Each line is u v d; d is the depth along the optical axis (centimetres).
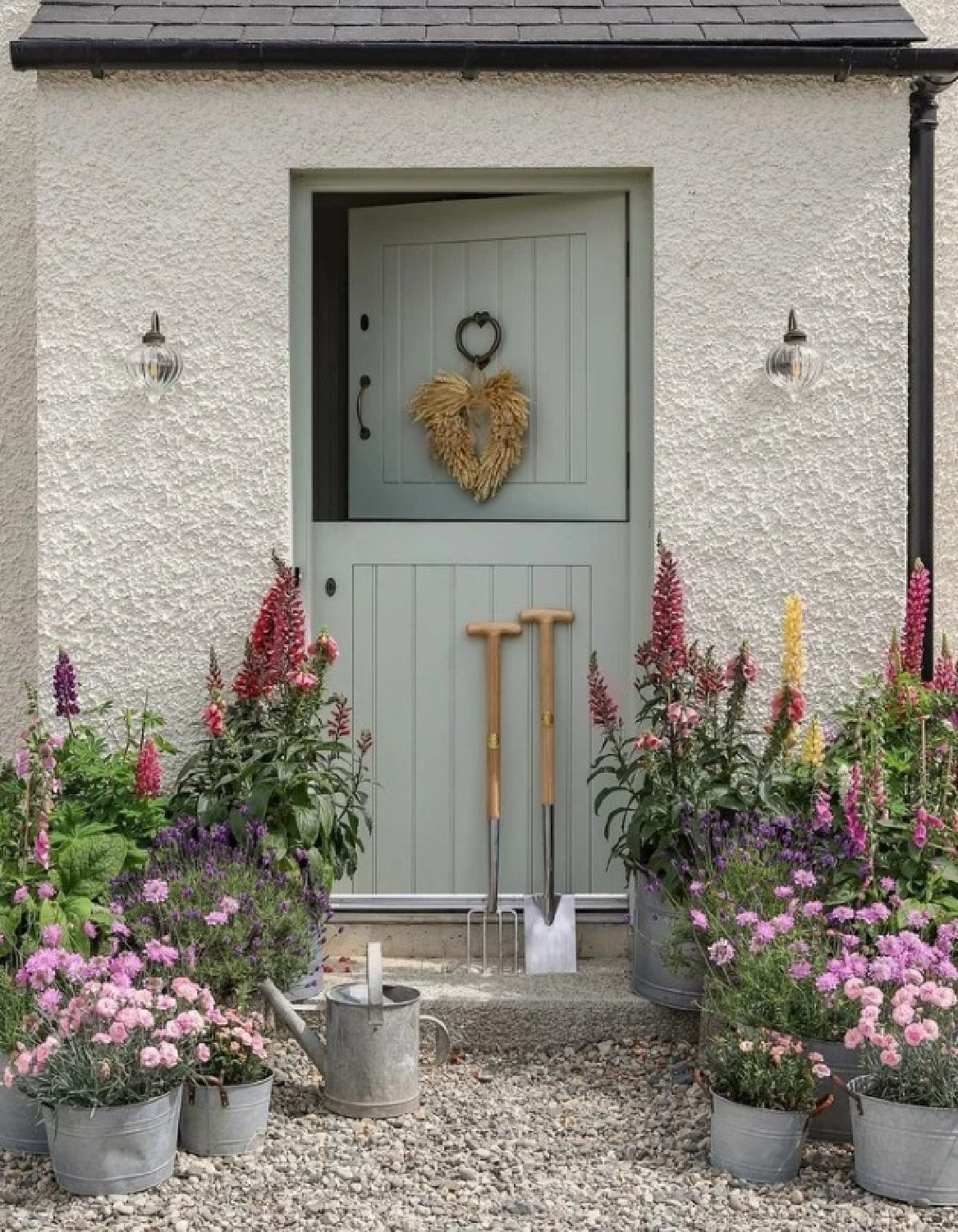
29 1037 375
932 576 530
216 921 408
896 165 511
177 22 507
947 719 484
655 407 513
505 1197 370
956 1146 362
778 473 512
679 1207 363
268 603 483
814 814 464
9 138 574
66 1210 359
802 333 493
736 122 509
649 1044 479
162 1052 359
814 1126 404
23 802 425
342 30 503
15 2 576
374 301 566
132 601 509
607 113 509
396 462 564
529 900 523
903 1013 360
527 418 546
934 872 447
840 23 508
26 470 577
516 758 538
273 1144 400
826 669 515
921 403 529
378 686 538
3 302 576
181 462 508
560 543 536
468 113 508
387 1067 421
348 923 532
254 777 481
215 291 507
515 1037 479
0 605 577
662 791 474
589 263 539
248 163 507
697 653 500
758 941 400
